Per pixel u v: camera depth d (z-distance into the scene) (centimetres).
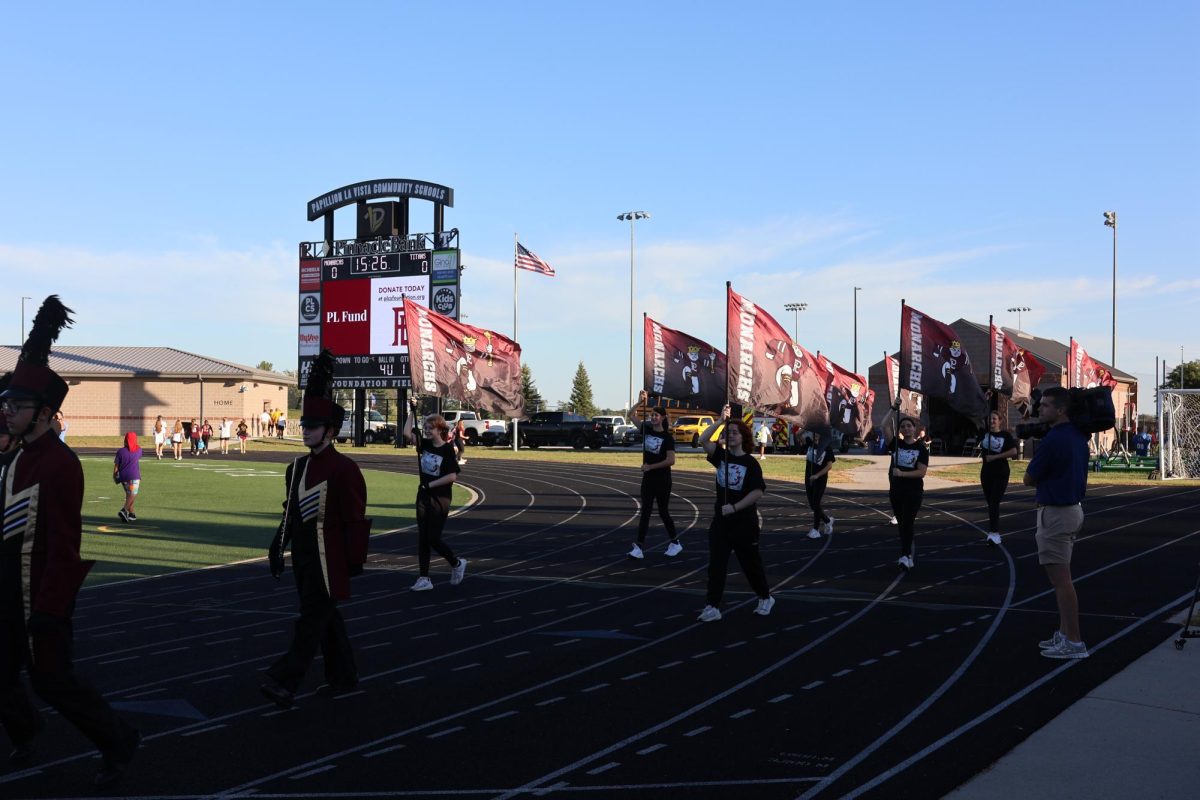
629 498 2648
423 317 3148
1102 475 3694
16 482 514
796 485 3222
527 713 658
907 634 905
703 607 1054
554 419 5816
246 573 1353
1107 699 667
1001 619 973
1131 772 527
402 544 1656
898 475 1323
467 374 3177
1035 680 732
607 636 904
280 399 7500
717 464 986
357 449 5291
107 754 518
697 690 713
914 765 548
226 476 3328
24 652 529
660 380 1673
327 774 539
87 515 2120
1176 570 1311
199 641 900
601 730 618
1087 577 1251
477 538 1745
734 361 1427
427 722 638
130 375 6500
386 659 816
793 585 1202
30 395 509
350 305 5162
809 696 695
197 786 520
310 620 665
